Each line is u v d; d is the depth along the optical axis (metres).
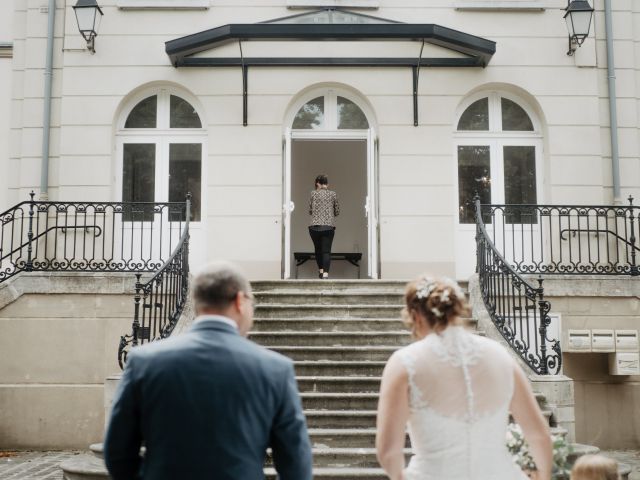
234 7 9.93
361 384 6.54
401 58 9.76
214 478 2.11
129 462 2.23
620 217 9.23
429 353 2.56
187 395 2.16
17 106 9.80
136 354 2.28
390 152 9.71
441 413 2.51
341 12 9.29
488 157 10.02
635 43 10.12
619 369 8.20
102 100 9.68
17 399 7.91
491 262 7.67
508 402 2.59
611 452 8.07
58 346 7.96
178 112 9.99
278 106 9.77
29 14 9.89
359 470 5.23
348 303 8.09
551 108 9.80
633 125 9.89
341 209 13.77
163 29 9.84
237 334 2.35
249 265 9.50
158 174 9.90
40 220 9.45
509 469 2.53
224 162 9.66
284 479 2.25
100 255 9.38
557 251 9.57
